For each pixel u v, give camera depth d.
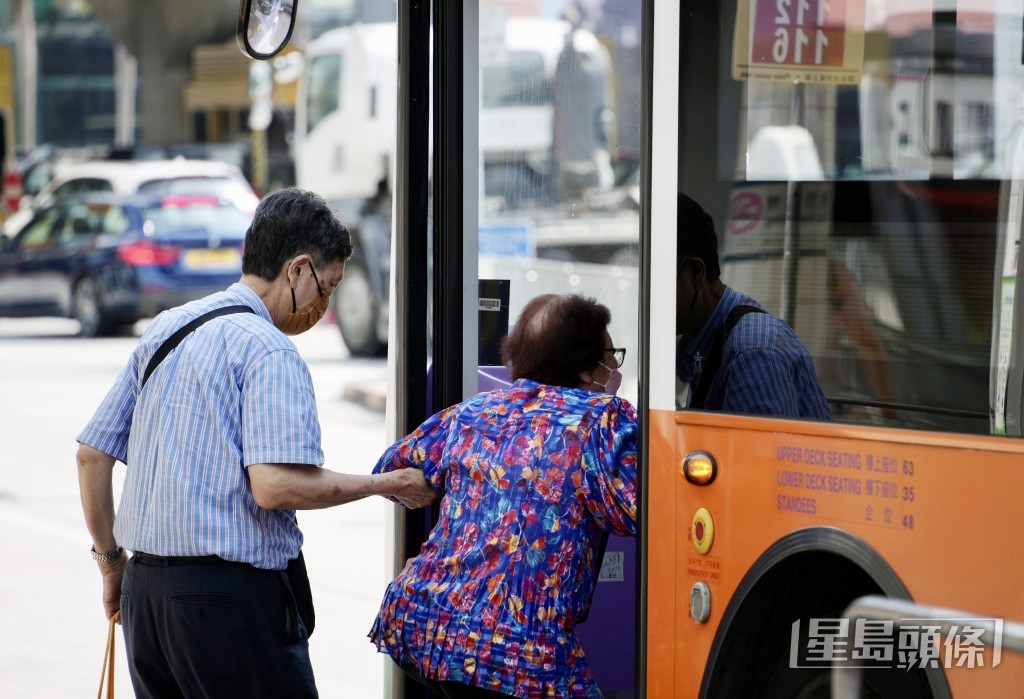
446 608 5.95
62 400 25.39
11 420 23.44
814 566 5.45
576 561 5.95
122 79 58.28
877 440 5.06
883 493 5.05
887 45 5.21
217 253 32.94
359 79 31.17
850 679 5.20
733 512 5.52
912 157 5.12
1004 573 4.69
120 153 46.78
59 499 17.70
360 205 29.97
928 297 5.05
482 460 6.11
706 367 5.66
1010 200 4.86
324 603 12.99
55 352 31.69
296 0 7.21
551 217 7.86
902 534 4.98
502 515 6.00
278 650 5.98
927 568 4.90
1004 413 4.81
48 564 14.42
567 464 5.97
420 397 7.43
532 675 5.78
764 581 5.42
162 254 32.75
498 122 7.69
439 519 6.29
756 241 5.54
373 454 20.25
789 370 5.42
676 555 5.73
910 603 4.88
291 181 47.78
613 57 8.16
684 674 5.71
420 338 7.45
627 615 7.72
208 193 33.25
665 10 5.81
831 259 5.32
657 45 5.84
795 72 5.45
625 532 5.98
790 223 5.45
